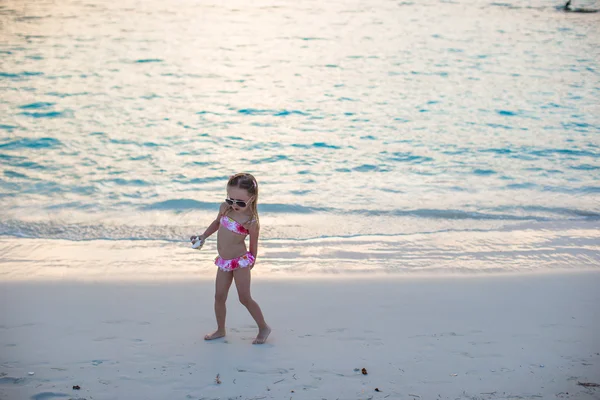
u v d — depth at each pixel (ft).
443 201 32.09
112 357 14.30
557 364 14.23
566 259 23.75
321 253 24.38
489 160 40.14
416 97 58.80
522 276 21.11
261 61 74.74
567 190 34.14
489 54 80.12
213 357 14.43
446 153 41.73
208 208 30.37
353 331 16.12
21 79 62.75
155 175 35.99
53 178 34.83
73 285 19.51
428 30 97.96
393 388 13.02
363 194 33.19
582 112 53.31
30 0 121.49
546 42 88.48
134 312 17.22
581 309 17.93
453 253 24.48
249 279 14.94
